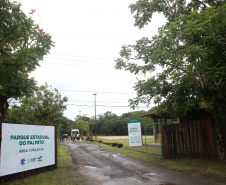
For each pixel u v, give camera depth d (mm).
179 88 9664
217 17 6539
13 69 6152
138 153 12766
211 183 5727
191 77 9250
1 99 7586
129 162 9742
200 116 12406
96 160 10664
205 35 7551
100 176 6949
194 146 9375
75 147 19453
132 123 18031
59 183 6070
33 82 7578
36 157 7320
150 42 10312
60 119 19750
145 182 6086
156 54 8117
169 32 7805
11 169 6301
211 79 8773
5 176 6160
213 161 8391
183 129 9875
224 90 8688
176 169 7629
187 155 9617
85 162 10055
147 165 8773
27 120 16328
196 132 9336
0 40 6145
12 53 6383
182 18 7496
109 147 18062
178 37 8094
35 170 7281
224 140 8609
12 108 16234
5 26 6031
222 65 8773
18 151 6617
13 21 6055
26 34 6590
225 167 7344
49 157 7945
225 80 8703
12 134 6465
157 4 10289
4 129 6219
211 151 8773
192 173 6914
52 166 8086
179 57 7191
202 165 7883
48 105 17406
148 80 10438
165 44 8477
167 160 9555
